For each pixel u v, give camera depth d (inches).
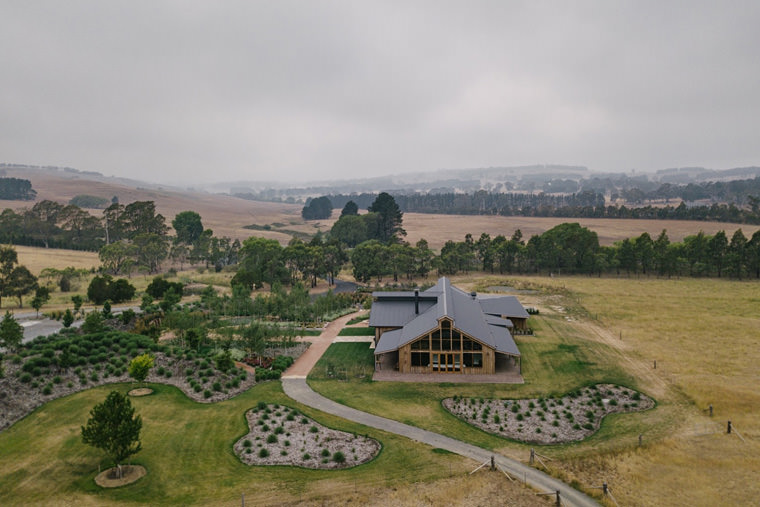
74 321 3004.4
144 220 7298.2
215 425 1702.8
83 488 1294.3
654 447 1612.9
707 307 3688.5
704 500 1318.9
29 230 7258.9
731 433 1706.4
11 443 1485.0
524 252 5684.1
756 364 2395.4
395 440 1636.3
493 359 2285.9
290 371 2341.3
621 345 2755.9
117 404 1327.5
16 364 1939.0
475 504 1274.6
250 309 3513.8
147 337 2485.2
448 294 2787.9
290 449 1561.3
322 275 5659.5
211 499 1278.3
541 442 1664.6
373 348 2723.9
